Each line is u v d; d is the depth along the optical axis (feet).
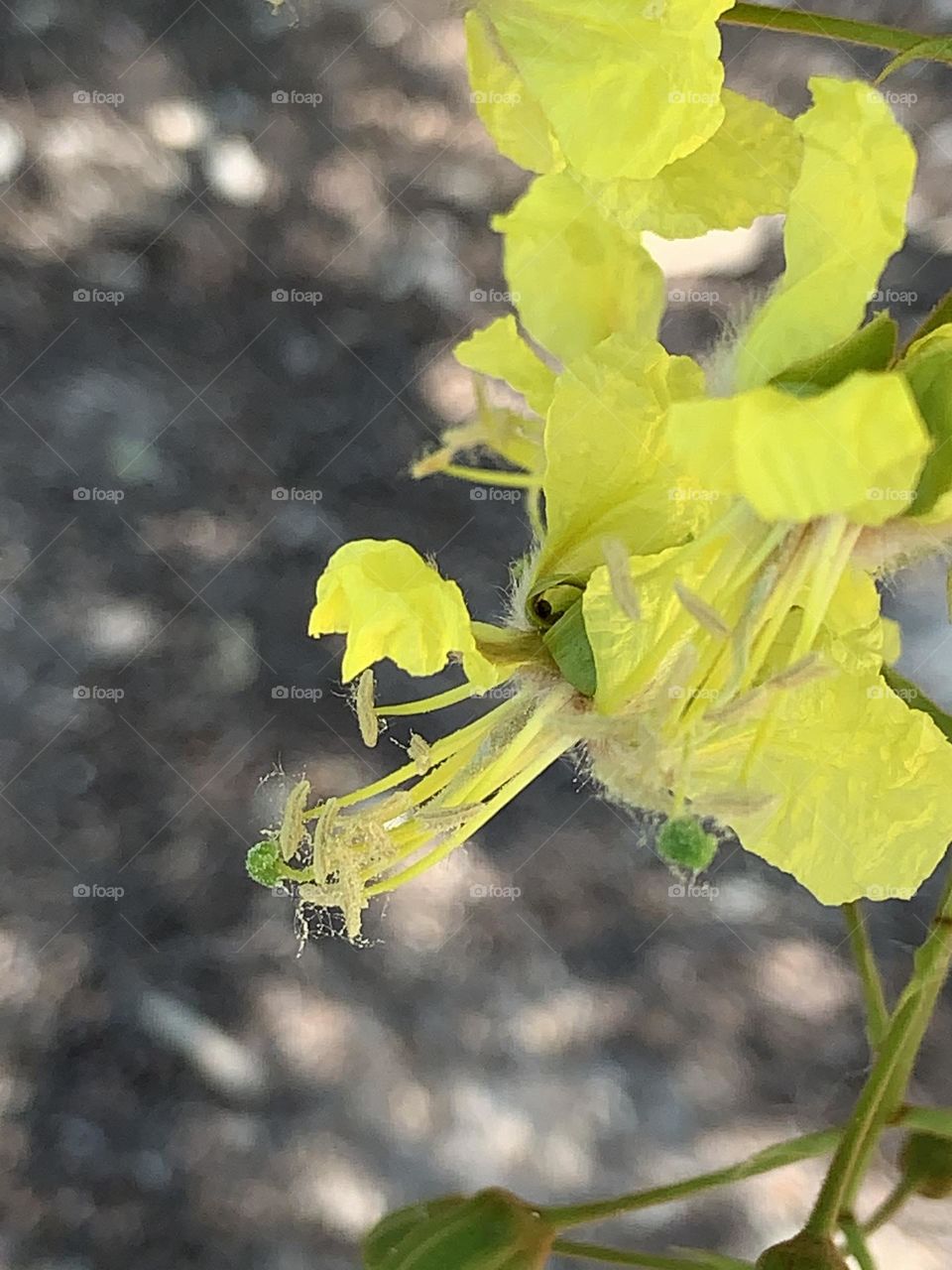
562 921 0.75
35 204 0.84
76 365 0.82
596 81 0.25
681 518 0.28
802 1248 0.30
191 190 0.84
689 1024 0.73
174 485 0.80
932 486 0.26
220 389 0.82
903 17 0.78
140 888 0.75
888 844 0.29
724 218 0.27
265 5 0.87
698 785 0.29
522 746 0.30
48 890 0.76
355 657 0.28
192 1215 0.71
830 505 0.23
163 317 0.83
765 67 0.78
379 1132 0.73
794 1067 0.71
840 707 0.28
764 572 0.27
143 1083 0.73
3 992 0.74
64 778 0.77
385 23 0.86
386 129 0.85
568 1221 0.32
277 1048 0.74
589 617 0.29
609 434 0.28
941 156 0.77
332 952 0.75
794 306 0.26
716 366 0.28
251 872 0.32
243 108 0.86
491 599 0.75
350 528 0.79
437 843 0.32
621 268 0.30
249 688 0.77
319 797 0.74
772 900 0.74
